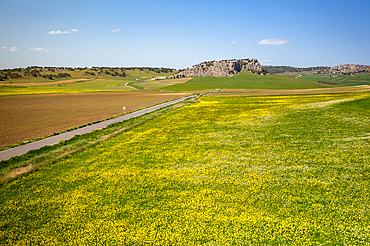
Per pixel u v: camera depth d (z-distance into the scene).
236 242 12.25
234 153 27.50
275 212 14.82
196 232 13.29
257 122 46.28
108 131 42.84
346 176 18.88
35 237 13.78
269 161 23.98
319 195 16.42
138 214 15.55
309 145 28.19
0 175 23.30
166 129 44.09
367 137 29.05
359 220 13.20
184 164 24.81
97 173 23.22
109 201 17.56
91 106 90.25
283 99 96.12
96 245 12.80
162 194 18.28
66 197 18.47
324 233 12.40
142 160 26.69
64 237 13.62
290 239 12.20
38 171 24.70
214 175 21.38
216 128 42.97
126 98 129.62
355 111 48.62
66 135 40.94
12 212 16.70
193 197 17.45
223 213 15.05
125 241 12.98
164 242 12.67
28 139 38.75
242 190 18.11
